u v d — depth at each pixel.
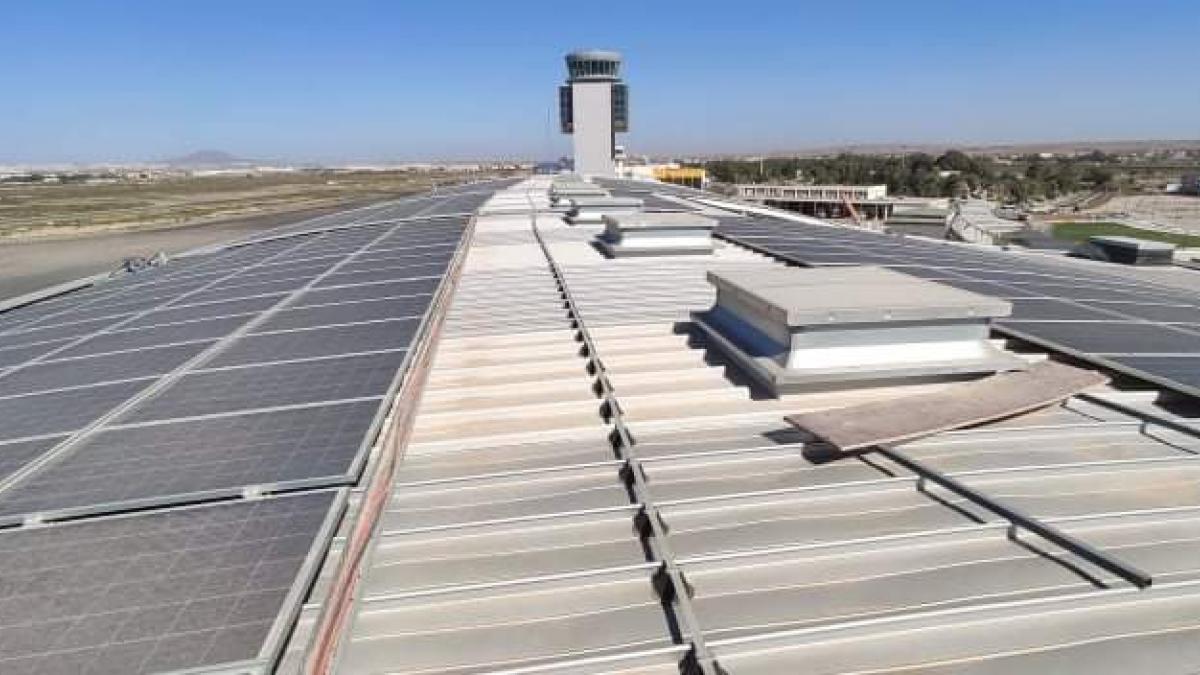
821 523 5.33
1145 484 5.80
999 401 6.94
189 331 11.23
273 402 7.15
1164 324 9.98
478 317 11.80
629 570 4.75
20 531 4.71
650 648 4.16
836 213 94.25
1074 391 7.20
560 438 7.07
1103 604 4.26
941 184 143.00
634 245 17.06
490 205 34.31
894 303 7.67
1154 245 23.53
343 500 5.03
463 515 5.74
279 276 16.67
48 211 118.44
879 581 4.60
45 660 3.38
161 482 5.36
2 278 56.03
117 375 8.73
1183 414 7.20
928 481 5.79
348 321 10.77
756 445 6.74
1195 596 4.34
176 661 3.33
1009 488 5.74
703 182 106.75
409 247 19.64
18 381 8.93
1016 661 3.86
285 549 4.36
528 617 4.47
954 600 4.37
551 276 15.05
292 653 4.03
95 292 18.69
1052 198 152.38
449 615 4.50
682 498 5.78
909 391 7.79
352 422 6.44
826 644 4.02
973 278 13.59
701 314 10.39
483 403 8.09
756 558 4.80
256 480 5.31
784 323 7.59
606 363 9.21
